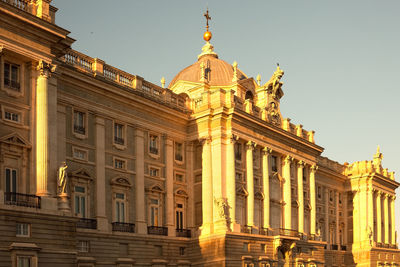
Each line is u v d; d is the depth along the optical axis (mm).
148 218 50500
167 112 53719
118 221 47531
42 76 36688
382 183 89812
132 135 50500
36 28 36281
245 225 55500
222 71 66625
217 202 53000
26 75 36625
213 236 51906
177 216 54125
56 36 37688
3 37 34531
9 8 34406
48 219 34750
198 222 54875
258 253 55438
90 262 43031
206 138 54875
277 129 62062
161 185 52500
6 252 32125
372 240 84125
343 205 87000
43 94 36438
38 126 36031
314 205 69750
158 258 50250
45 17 37219
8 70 35781
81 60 46531
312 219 69062
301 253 63500
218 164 54094
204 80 61875
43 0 37438
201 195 55219
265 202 59062
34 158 35750
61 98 43625
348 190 87500
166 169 53281
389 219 92562
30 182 35438
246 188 56844
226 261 50812
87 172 44969
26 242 33250
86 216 44594
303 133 70062
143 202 49875
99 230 44781
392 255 89312
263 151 60281
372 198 86250
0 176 34094
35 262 33281
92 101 46656
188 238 53594
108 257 45156
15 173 35094
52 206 35312
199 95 61656
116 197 47719
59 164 42438
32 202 34625
